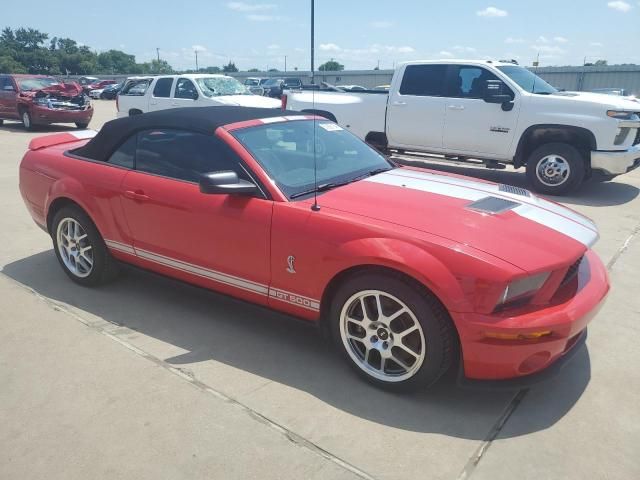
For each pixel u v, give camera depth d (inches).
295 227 117.1
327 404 110.1
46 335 138.6
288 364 125.6
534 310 101.3
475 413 107.6
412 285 104.3
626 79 1182.3
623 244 213.2
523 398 112.6
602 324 146.3
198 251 135.9
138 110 534.6
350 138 164.4
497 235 108.0
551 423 104.7
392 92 346.9
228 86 514.9
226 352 130.7
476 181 147.1
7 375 120.4
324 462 93.7
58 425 103.7
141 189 143.6
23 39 4424.2
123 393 113.7
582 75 1224.2
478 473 91.4
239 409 108.3
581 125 283.6
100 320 147.2
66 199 163.3
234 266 129.9
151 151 147.1
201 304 157.6
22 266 187.5
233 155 131.0
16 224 240.4
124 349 131.8
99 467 93.0
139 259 152.3
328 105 372.8
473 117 316.8
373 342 114.3
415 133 342.3
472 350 100.5
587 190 318.0
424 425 103.7
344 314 115.8
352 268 112.3
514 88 302.5
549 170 298.8
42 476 91.3
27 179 176.9
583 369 124.0
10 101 657.6
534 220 118.7
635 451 97.0
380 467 92.7
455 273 99.7
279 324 145.8
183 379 118.9
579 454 96.1
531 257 102.1
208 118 141.7
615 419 106.0
